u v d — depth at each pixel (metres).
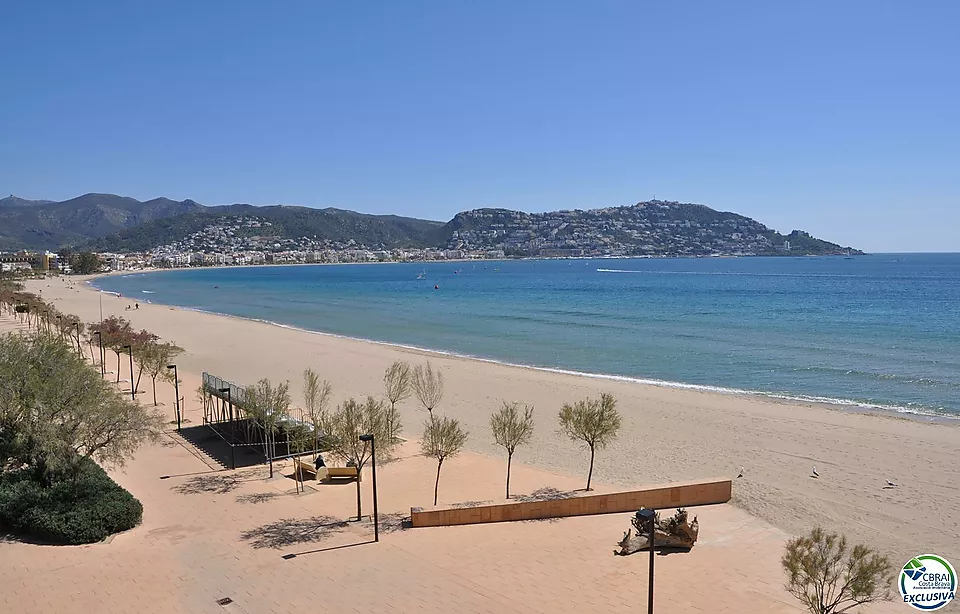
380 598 15.70
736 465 27.47
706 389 42.22
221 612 14.95
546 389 42.62
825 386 42.44
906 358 51.16
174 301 128.12
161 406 37.34
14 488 20.08
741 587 16.34
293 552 18.45
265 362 53.66
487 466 27.31
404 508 22.42
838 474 26.14
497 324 79.88
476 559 18.11
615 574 17.11
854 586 13.08
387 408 31.47
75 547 18.44
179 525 20.38
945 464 27.20
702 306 97.56
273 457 27.05
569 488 24.28
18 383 21.55
